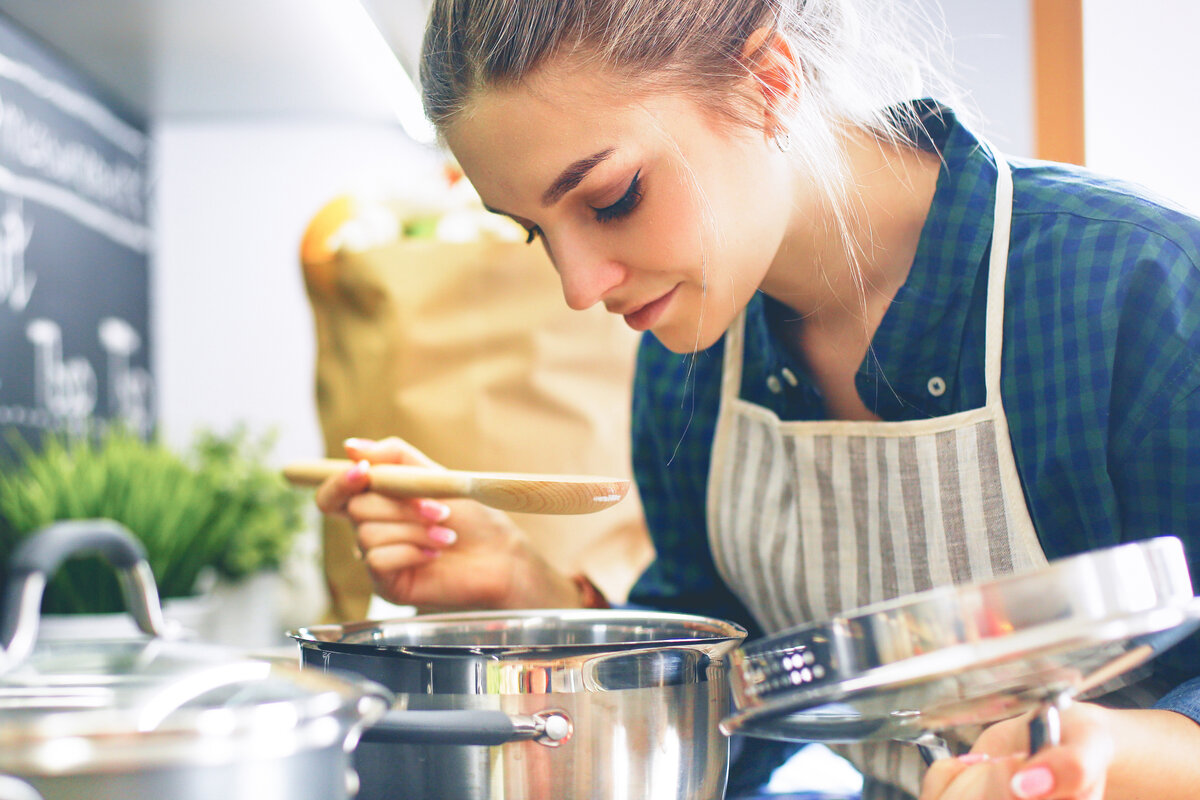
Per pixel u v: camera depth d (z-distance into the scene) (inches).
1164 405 22.9
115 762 12.3
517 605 34.7
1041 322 25.3
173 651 16.7
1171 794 18.6
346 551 53.5
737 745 35.3
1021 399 25.7
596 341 51.6
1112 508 24.2
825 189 25.3
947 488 27.3
